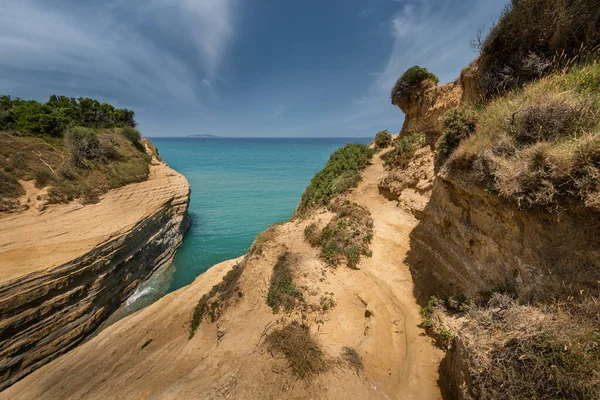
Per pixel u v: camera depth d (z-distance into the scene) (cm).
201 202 3253
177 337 1035
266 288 941
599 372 295
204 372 689
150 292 1588
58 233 1428
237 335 809
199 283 1477
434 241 863
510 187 447
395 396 533
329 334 743
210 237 2334
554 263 404
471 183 594
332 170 1911
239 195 3553
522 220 463
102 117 3331
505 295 468
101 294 1335
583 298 362
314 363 620
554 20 604
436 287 782
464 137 735
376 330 711
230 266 1630
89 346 1098
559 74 562
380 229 1146
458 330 499
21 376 974
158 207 2072
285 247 1157
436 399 507
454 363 496
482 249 600
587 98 423
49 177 1778
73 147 2138
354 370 599
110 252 1441
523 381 341
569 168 374
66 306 1165
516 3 681
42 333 1057
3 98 2694
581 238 379
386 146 2064
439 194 842
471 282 637
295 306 838
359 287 888
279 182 4325
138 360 942
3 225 1389
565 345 324
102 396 753
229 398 570
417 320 707
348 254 1010
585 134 375
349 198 1489
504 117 530
